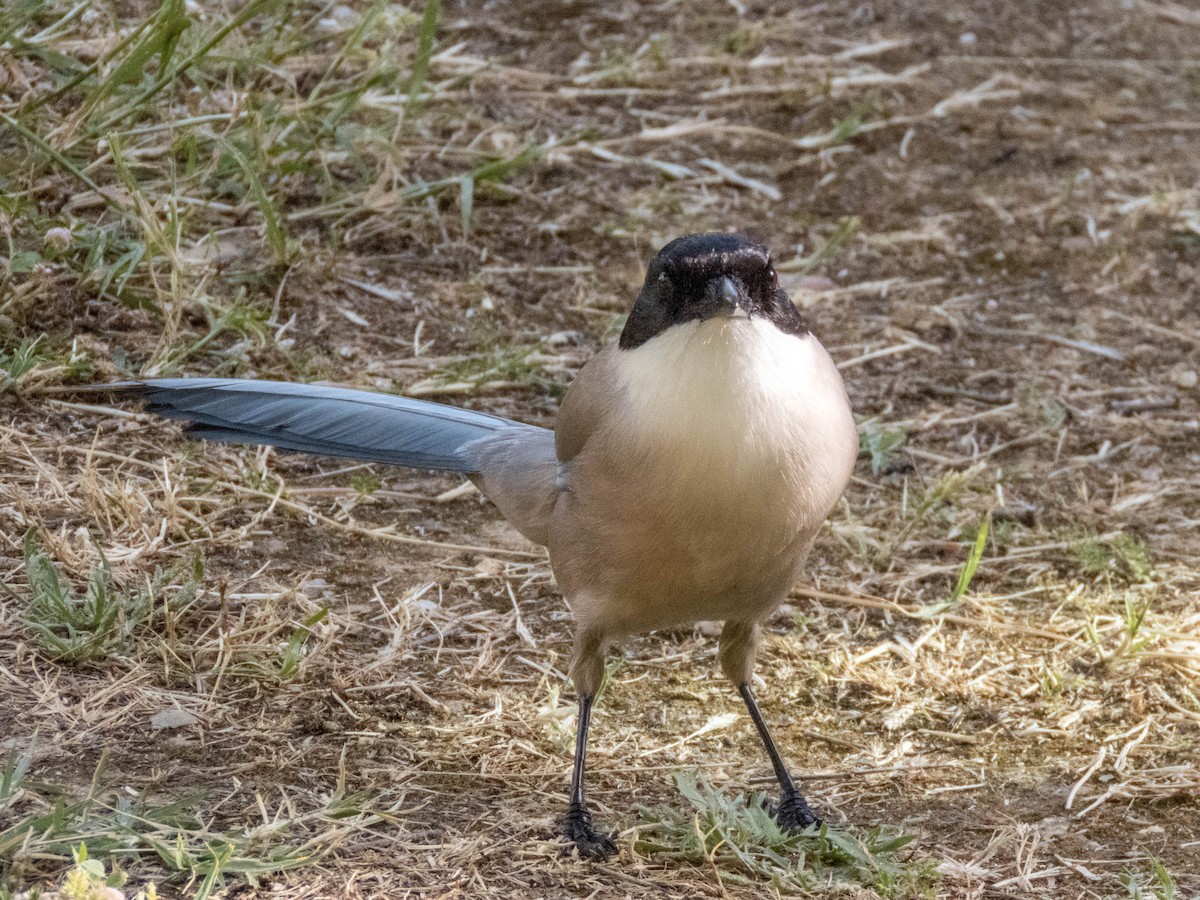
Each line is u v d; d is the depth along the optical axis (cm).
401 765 840
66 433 1114
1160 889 761
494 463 911
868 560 1117
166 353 1178
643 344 774
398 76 1550
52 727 819
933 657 1009
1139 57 1905
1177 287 1497
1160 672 989
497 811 801
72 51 1377
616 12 1858
